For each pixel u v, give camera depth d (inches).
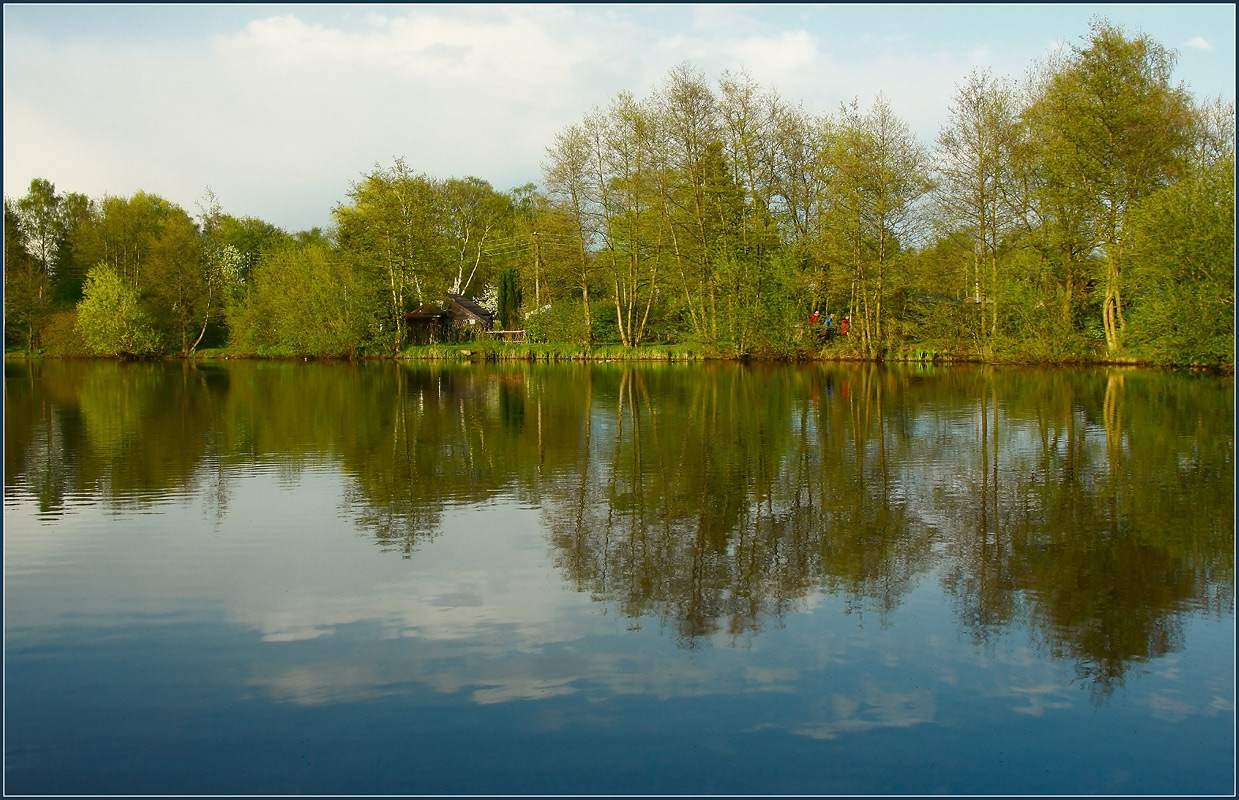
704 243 1728.6
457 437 627.8
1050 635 243.8
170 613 263.1
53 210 3036.4
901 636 242.4
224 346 2711.6
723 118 1706.4
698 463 510.3
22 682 218.1
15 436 645.9
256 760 182.5
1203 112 1430.9
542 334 2122.3
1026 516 378.0
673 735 190.4
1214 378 1146.0
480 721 196.5
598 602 270.1
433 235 2274.9
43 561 317.7
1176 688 211.8
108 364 2031.3
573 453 550.0
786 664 224.8
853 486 442.6
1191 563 307.4
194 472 491.5
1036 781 174.6
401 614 260.4
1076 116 1307.8
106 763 182.1
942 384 1082.7
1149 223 1182.3
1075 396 898.7
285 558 319.0
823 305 1815.9
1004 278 1482.5
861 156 1553.9
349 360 2164.1
